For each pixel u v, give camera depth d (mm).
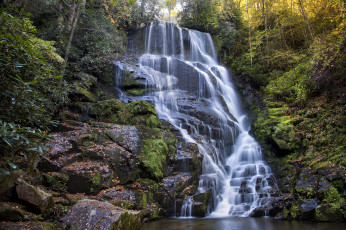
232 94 14852
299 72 11984
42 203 3719
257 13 17016
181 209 6625
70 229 3643
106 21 13180
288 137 9086
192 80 13969
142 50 17234
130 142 7398
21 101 3789
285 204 6660
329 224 5574
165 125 9672
